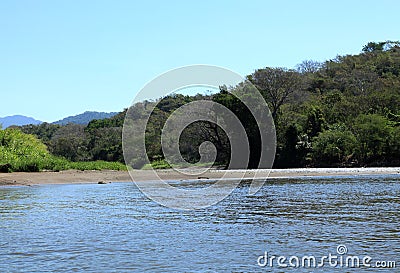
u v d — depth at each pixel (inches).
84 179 1493.6
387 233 568.1
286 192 1114.1
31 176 1504.7
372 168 2049.7
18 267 429.1
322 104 2669.8
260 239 544.1
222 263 441.1
